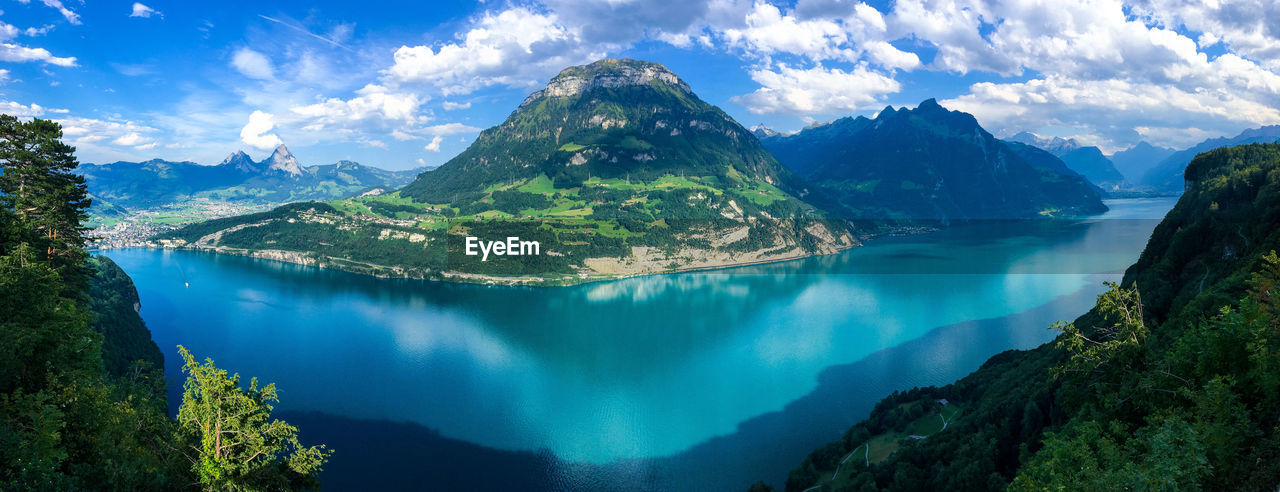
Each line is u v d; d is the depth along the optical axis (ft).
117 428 157.07
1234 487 113.50
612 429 416.67
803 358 556.51
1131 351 169.99
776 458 375.45
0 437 123.95
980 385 387.75
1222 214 406.21
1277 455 110.22
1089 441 150.71
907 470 280.10
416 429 417.08
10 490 114.93
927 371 515.50
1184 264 402.72
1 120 264.11
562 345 609.83
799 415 434.71
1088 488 124.06
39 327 167.02
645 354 577.84
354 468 364.58
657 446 392.27
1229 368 140.36
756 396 469.98
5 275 171.53
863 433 355.56
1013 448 258.98
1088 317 420.36
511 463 372.17
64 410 151.74
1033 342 586.45
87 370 184.96
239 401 173.37
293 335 638.94
